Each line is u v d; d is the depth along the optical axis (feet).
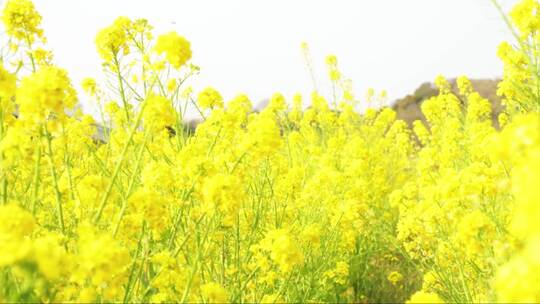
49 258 5.05
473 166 10.39
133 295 7.88
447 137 19.72
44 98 6.69
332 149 23.08
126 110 10.95
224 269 10.32
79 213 8.16
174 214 9.80
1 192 7.22
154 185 8.72
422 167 17.69
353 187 17.33
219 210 8.05
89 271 5.74
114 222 7.86
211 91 13.24
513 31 10.18
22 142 7.24
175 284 8.35
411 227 12.82
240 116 14.07
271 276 9.96
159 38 8.06
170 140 12.80
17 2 9.49
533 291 3.63
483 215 8.98
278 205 13.97
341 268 14.78
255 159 9.08
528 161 3.66
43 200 10.32
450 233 11.10
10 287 6.20
